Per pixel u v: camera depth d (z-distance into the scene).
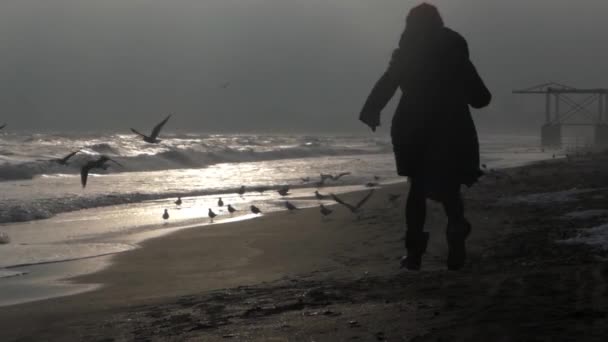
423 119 3.90
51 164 37.00
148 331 6.18
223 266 12.15
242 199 26.69
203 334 5.54
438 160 3.89
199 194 28.92
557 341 3.80
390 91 4.05
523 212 15.05
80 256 13.93
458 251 4.15
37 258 13.73
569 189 20.61
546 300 4.98
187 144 57.12
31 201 23.53
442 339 4.14
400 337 4.37
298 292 7.47
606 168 30.62
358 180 35.06
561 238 10.20
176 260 13.17
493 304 5.00
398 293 6.31
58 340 6.57
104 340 6.10
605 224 11.36
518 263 8.20
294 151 60.84
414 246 4.32
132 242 15.81
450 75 3.89
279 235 16.06
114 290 10.36
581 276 6.05
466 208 16.62
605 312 4.38
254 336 5.11
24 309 9.02
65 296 10.03
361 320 5.06
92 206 24.33
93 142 55.31
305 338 4.77
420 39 3.93
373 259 11.23
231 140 75.50
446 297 5.65
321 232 16.08
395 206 20.33
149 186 31.28
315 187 31.86
